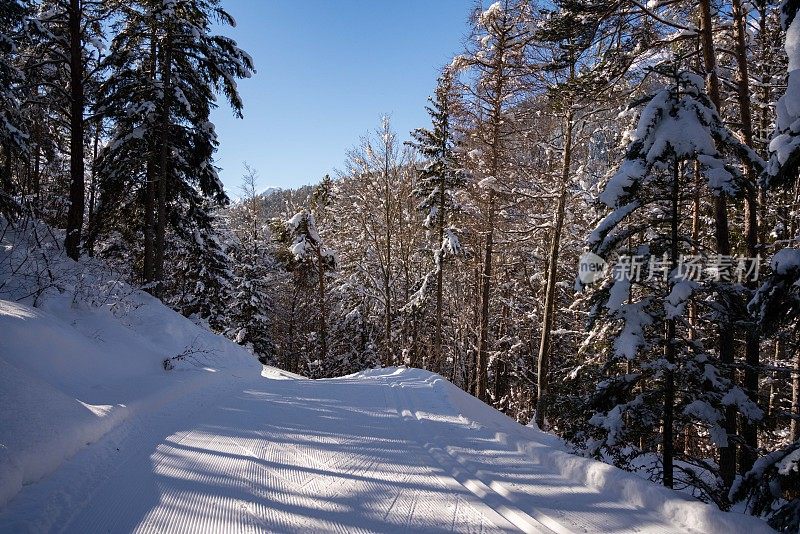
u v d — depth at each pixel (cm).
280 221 2697
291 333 3806
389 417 730
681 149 578
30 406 477
